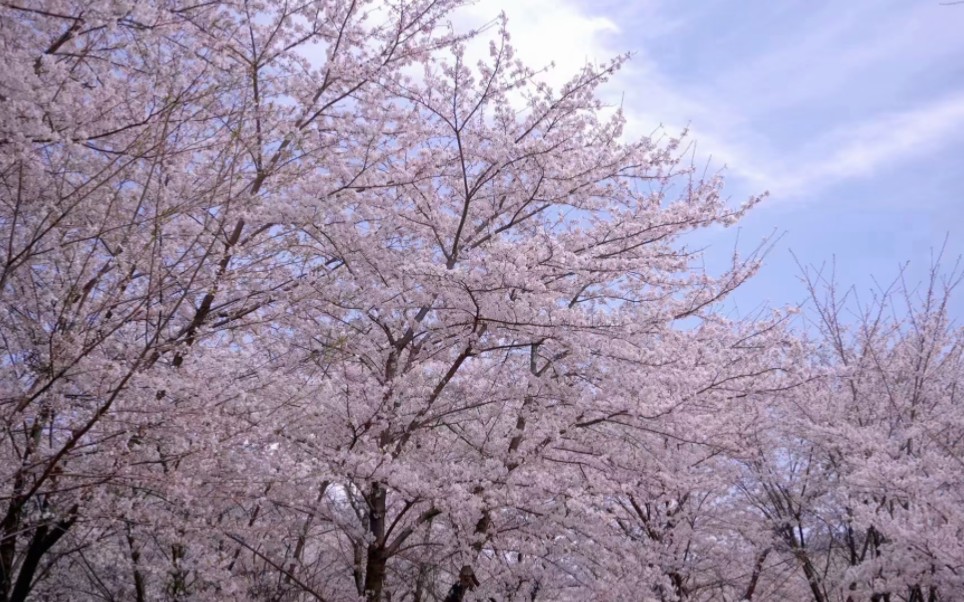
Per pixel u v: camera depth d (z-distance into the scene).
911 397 10.52
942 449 9.58
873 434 9.04
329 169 6.95
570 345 6.71
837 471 10.32
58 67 4.85
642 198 7.98
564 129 7.81
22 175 5.09
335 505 7.57
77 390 5.66
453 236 7.82
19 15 5.43
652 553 7.40
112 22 4.84
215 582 5.98
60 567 7.03
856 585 9.26
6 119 4.71
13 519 5.21
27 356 5.72
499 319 6.60
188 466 5.59
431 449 7.96
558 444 7.56
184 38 6.47
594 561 6.92
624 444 8.05
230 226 6.87
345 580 8.77
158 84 5.68
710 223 7.70
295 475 5.54
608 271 7.36
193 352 5.91
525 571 7.18
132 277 5.77
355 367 6.81
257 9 6.89
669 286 8.19
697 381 7.18
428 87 7.36
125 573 6.67
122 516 5.30
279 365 6.93
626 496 8.19
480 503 6.16
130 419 5.27
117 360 5.62
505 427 8.05
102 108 5.82
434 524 7.98
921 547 7.32
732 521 10.20
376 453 6.26
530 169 7.62
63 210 5.45
